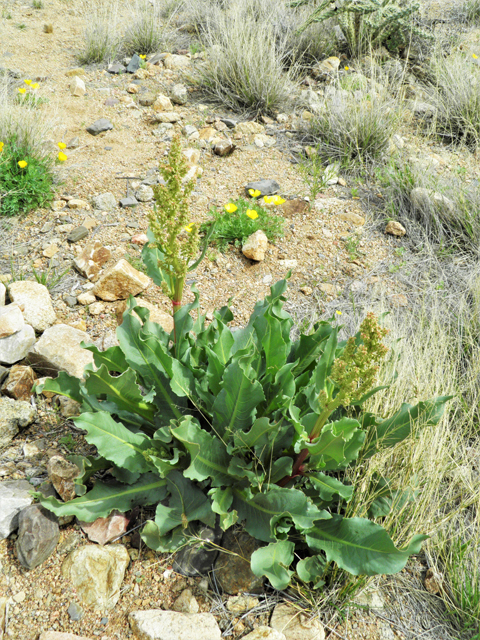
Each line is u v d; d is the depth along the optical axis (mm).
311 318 3514
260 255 3924
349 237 4234
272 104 5676
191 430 2119
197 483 2355
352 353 1791
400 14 6145
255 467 2195
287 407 2215
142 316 2559
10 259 3754
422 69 6359
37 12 7688
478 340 3316
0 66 6117
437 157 5164
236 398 2150
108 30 6531
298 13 7043
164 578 2199
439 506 2381
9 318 2973
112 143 5043
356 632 2102
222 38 6055
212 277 3818
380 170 4863
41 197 4172
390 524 2262
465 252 4125
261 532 2107
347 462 2088
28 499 2340
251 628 2068
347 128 5094
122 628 2047
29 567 2176
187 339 2508
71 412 2814
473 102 5418
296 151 5145
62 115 5340
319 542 2031
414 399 2676
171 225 2057
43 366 3020
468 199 4355
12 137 4301
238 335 2564
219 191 4531
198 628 1999
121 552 2223
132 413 2564
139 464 2281
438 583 2240
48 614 2076
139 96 5711
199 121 5457
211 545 2238
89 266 3654
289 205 4449
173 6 7637
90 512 2189
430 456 2402
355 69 6324
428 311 3588
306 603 2145
